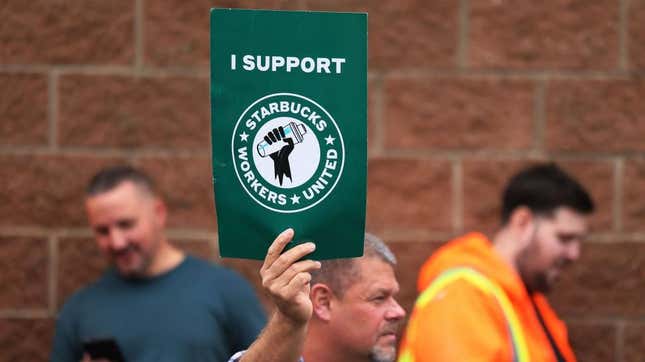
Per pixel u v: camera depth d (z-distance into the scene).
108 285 12.30
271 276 6.68
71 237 13.73
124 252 12.03
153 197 12.23
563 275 13.83
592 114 13.83
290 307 6.68
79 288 13.73
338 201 6.82
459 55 13.73
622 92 13.84
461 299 10.37
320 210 6.82
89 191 12.15
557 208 11.39
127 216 11.97
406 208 13.73
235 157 6.79
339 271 8.87
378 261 8.94
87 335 12.09
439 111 13.73
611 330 13.85
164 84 13.70
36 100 13.71
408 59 13.70
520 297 10.67
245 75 6.78
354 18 6.80
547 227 11.42
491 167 13.75
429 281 10.88
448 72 13.73
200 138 13.71
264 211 6.80
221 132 6.78
